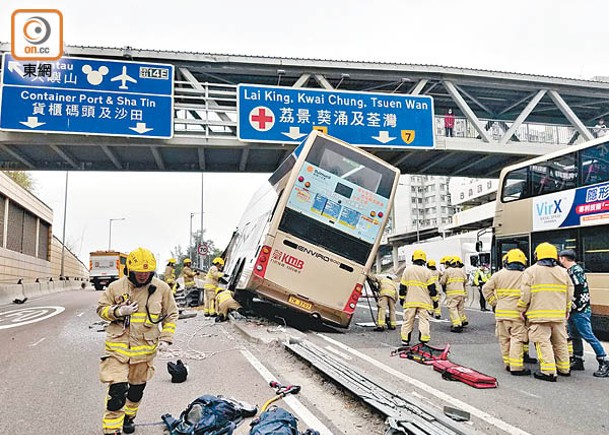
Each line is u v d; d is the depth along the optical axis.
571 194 12.20
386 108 17.39
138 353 4.88
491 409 6.12
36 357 9.76
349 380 6.77
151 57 16.22
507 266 8.47
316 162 11.86
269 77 18.28
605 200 11.23
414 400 5.87
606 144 11.35
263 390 6.83
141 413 5.83
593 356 10.00
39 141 15.48
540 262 7.90
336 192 11.81
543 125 22.69
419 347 9.52
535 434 5.25
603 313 11.21
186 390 6.86
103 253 42.09
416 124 17.52
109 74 15.71
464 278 13.63
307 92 16.95
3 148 16.95
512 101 20.66
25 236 35.62
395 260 53.09
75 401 6.55
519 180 14.20
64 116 15.31
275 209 11.86
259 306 14.89
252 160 20.20
